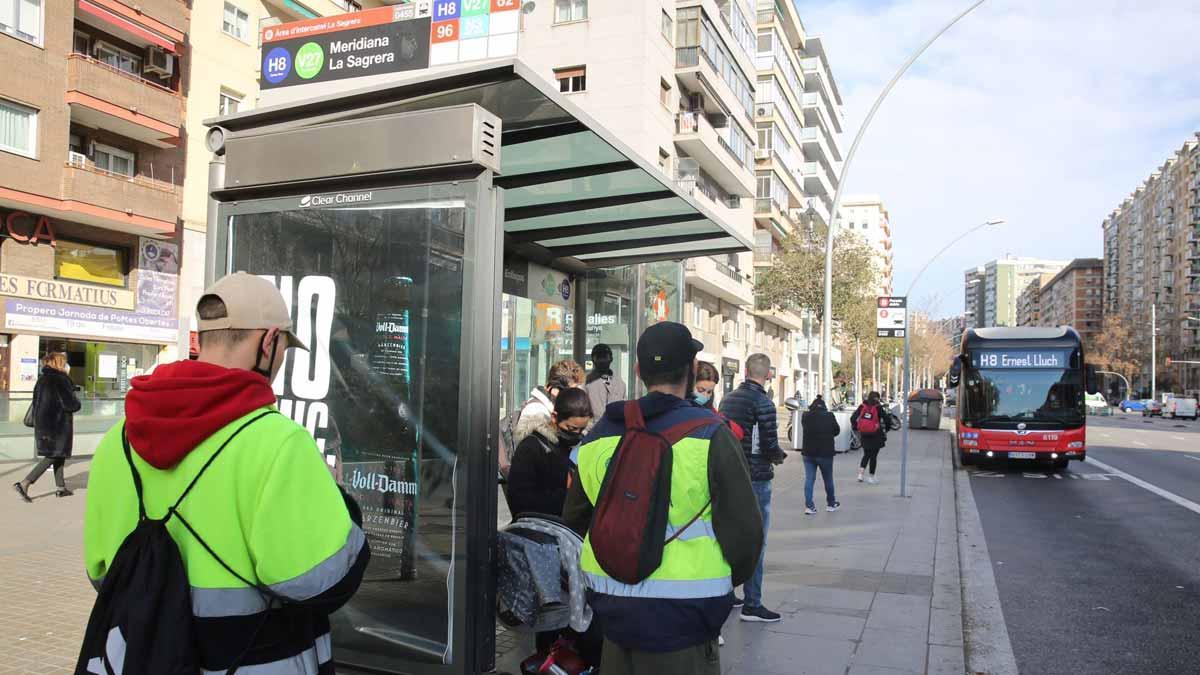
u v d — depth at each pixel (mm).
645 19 27609
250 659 1815
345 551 1867
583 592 4117
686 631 2500
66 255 21031
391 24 19594
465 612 3873
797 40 56812
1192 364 103062
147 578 1750
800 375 64312
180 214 23844
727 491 2520
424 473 4043
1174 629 6070
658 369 2707
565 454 4492
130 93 21469
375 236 4234
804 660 4922
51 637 4941
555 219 7238
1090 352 121125
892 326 12758
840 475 15828
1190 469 18891
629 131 27500
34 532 8188
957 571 7559
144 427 1794
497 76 4031
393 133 4113
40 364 20328
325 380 4328
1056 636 5895
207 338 1972
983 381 18094
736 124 37125
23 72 19250
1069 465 19766
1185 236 107875
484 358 3963
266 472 1799
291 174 4371
